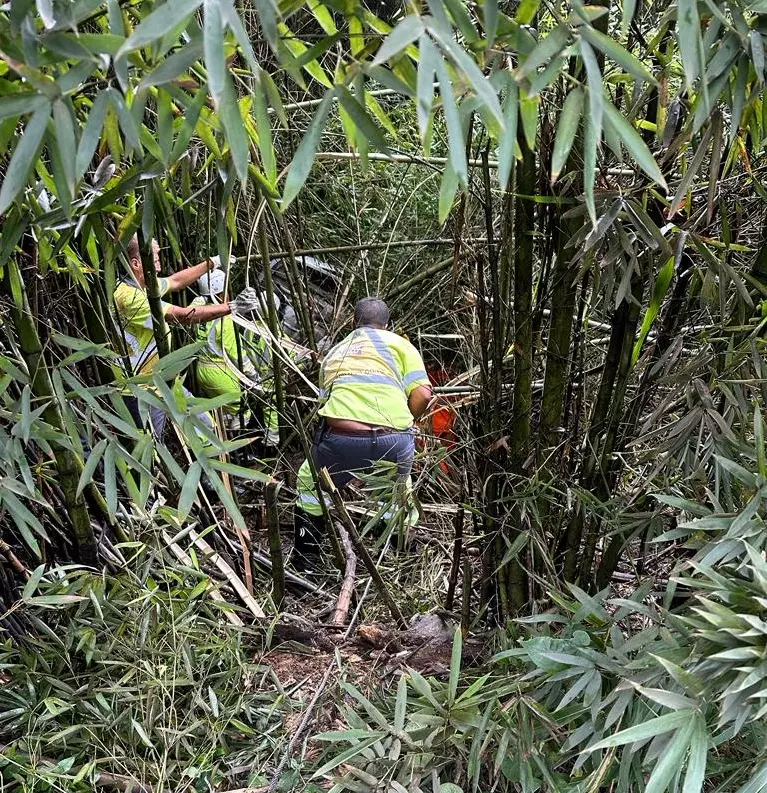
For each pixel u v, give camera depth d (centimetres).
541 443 163
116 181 142
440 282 324
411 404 228
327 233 349
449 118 75
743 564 110
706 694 108
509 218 151
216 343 203
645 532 170
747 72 104
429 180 341
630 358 149
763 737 115
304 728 162
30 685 149
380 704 163
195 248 256
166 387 128
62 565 178
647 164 88
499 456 166
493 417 162
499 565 165
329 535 211
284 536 277
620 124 88
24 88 90
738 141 133
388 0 155
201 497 204
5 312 149
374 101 103
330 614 218
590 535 168
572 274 148
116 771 148
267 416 255
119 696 153
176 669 160
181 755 155
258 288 237
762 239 154
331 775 150
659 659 107
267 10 74
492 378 159
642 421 174
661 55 126
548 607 170
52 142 89
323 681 167
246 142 80
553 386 157
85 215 119
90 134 80
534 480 154
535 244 163
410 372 226
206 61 69
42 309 158
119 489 189
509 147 86
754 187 158
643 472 173
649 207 151
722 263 138
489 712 136
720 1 99
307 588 243
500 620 178
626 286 133
